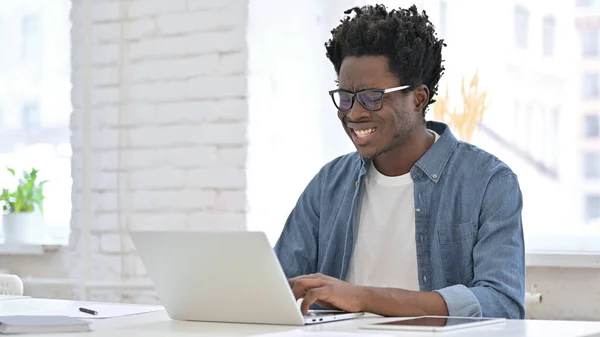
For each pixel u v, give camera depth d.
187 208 4.25
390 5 4.16
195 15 4.23
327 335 1.78
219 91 4.18
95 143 4.46
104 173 4.43
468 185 2.55
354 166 2.79
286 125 4.23
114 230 4.40
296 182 4.24
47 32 5.00
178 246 2.03
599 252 3.68
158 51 4.31
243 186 4.12
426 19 2.63
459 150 2.63
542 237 3.85
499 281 2.34
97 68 4.45
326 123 4.30
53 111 4.96
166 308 2.16
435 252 2.55
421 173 2.61
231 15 4.15
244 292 2.00
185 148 4.25
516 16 3.93
